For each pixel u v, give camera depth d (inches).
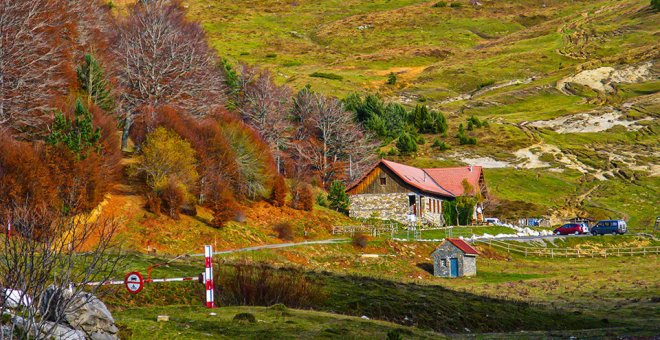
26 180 2405.3
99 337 826.8
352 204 4404.5
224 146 3644.2
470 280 2950.3
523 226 4726.9
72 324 807.7
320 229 3668.8
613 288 2679.6
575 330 1740.9
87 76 3786.9
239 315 1197.1
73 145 2691.9
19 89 3147.1
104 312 849.5
